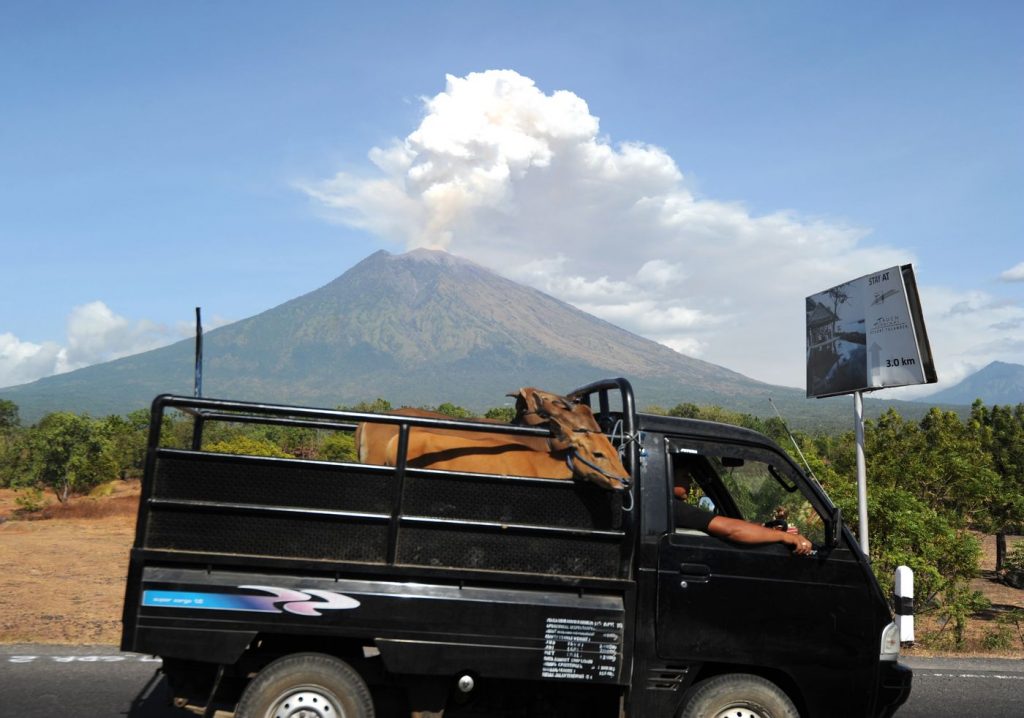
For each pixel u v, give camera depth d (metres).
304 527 5.20
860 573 5.96
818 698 5.77
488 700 5.73
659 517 5.70
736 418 65.75
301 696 5.20
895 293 10.65
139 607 5.06
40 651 8.61
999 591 18.03
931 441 26.62
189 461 5.17
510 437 5.82
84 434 36.81
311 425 6.37
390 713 5.63
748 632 5.68
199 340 5.57
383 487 5.28
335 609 5.14
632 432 5.62
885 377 10.86
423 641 5.20
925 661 10.69
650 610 5.55
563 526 5.43
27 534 20.25
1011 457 26.28
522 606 5.30
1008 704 8.66
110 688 7.45
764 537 5.77
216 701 5.41
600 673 5.39
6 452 38.91
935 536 13.00
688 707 5.59
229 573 5.14
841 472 21.00
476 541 5.33
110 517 26.09
